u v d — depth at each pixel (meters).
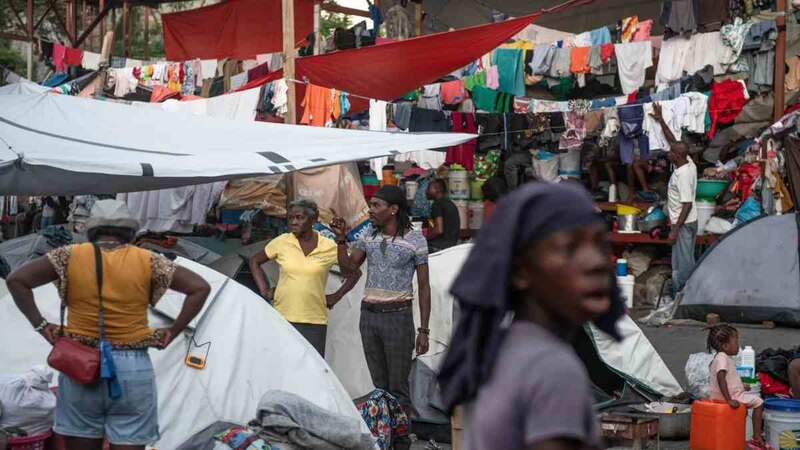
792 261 11.39
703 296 11.75
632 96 13.05
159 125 9.55
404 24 15.71
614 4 16.05
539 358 1.98
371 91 12.72
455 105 13.64
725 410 7.10
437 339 8.00
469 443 2.06
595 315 2.03
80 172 7.11
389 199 7.14
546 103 13.47
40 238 9.97
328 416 6.05
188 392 6.43
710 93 12.39
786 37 12.37
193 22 18.52
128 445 4.78
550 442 1.91
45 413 5.84
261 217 11.25
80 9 25.05
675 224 12.34
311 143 9.35
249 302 6.97
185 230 11.41
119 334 4.77
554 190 2.06
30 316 4.73
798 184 11.98
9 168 6.92
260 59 13.99
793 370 7.83
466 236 14.65
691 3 12.50
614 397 8.31
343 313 8.63
